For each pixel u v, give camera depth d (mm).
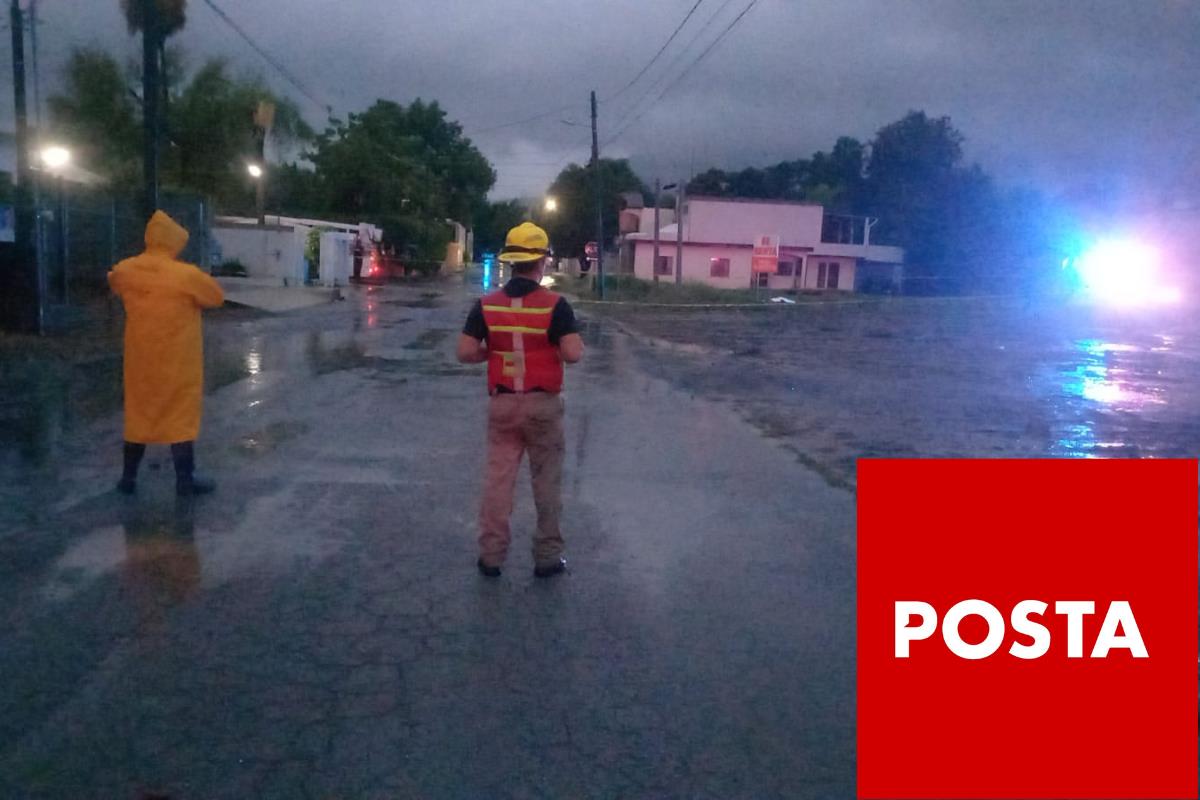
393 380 14047
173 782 3631
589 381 15125
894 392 14859
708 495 7922
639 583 5816
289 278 41000
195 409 7266
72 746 3848
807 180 101250
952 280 68312
